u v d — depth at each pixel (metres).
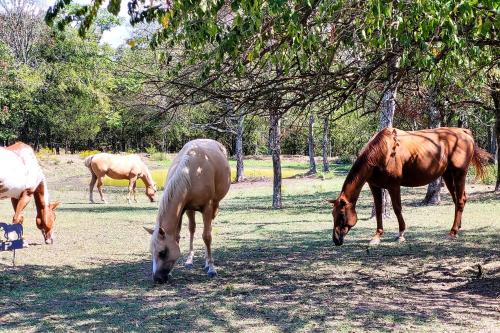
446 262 8.66
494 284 7.12
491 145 30.27
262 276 7.94
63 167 41.88
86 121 49.97
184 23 5.10
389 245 10.39
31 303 6.37
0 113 38.25
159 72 7.83
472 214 14.95
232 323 5.43
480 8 4.91
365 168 9.27
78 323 5.50
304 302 6.27
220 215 17.42
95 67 45.72
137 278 7.85
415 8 4.64
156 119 6.68
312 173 36.81
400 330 5.09
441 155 10.08
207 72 5.71
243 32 4.85
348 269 8.41
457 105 11.02
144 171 23.28
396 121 18.55
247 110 6.91
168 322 5.50
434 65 5.56
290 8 4.73
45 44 45.75
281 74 6.66
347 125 34.16
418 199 20.69
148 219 16.08
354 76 6.55
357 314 5.69
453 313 5.70
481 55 6.89
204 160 7.52
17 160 9.84
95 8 4.50
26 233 12.76
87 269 8.59
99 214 17.55
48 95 47.25
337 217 9.15
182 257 9.62
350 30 5.90
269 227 14.09
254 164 51.06
